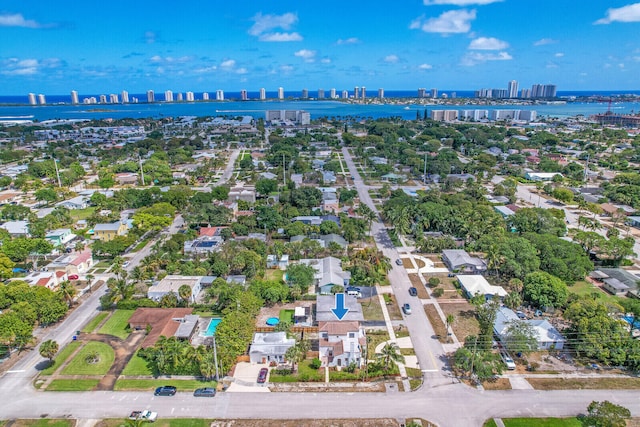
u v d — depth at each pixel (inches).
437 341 4338.1
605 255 6417.3
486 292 5118.1
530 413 3400.6
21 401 3518.7
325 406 3481.8
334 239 6594.5
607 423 3070.9
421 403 3511.3
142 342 4281.5
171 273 5595.5
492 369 3782.0
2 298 4667.8
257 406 3474.4
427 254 6441.9
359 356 3956.7
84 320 4709.6
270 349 4003.4
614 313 4414.4
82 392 3619.6
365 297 5162.4
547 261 5600.4
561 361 4033.0
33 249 6013.8
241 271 5644.7
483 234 6481.3
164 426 3262.8
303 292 5275.6
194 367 3882.9
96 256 6338.6
